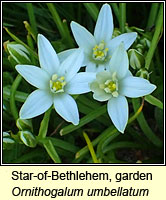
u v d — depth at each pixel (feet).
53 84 0.58
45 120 0.60
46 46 0.58
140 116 0.68
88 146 0.64
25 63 0.60
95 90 0.56
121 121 0.56
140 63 0.59
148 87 0.55
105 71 0.56
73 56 0.59
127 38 0.62
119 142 0.73
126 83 0.57
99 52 0.62
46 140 0.61
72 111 0.57
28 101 0.56
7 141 0.63
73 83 0.58
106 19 0.63
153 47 0.61
